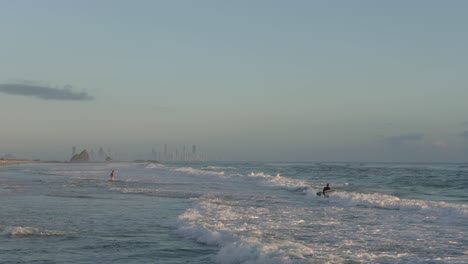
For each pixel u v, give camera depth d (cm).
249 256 1038
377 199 2353
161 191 3097
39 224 1590
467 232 1425
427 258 1062
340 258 1043
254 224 1558
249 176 4759
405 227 1527
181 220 1616
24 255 1108
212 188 3422
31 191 3050
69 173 6406
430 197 2775
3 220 1683
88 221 1666
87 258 1077
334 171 7200
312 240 1273
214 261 1047
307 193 2850
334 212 1936
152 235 1376
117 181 4316
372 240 1279
